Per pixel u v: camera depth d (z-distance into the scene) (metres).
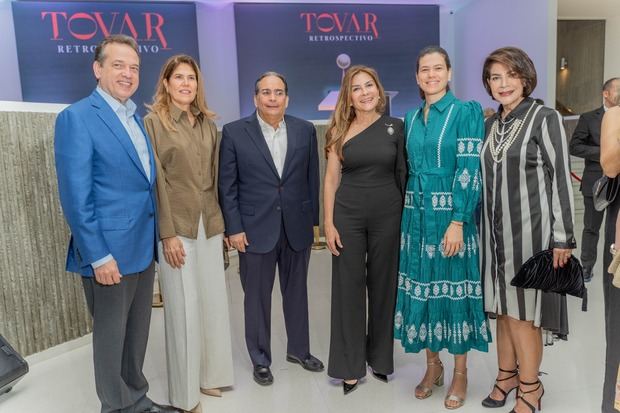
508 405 2.22
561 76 10.87
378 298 2.35
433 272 2.14
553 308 1.95
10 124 2.69
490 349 2.83
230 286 4.44
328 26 7.92
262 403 2.32
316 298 3.99
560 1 9.11
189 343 2.15
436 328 2.17
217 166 2.36
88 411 2.32
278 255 2.59
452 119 2.05
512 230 1.96
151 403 2.15
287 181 2.46
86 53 7.12
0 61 7.21
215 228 2.26
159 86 2.14
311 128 2.57
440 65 2.06
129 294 1.92
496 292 2.04
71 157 1.72
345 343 2.36
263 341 2.55
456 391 2.24
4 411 2.33
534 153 1.90
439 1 8.91
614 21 10.09
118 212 1.83
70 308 3.02
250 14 7.71
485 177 2.02
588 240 3.93
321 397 2.36
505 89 1.94
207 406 2.31
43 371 2.75
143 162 1.94
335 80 8.02
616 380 1.37
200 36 7.95
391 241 2.27
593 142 3.73
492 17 8.05
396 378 2.53
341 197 2.30
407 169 2.25
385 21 8.06
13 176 2.71
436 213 2.10
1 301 2.67
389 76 8.16
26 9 6.91
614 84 3.53
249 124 2.42
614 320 1.38
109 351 1.90
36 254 2.83
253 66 7.79
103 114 1.82
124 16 7.16
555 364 2.61
